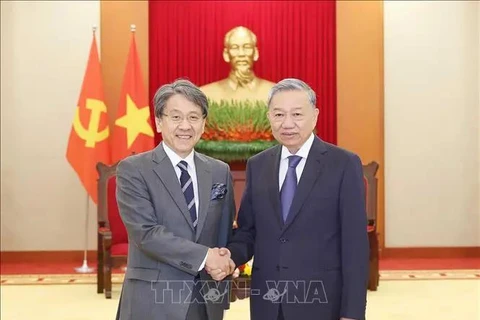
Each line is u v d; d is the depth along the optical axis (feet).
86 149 25.81
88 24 28.07
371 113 28.66
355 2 28.60
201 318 10.47
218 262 9.89
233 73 28.12
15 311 20.24
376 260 22.65
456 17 28.63
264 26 28.71
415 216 28.86
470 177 28.84
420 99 28.78
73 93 28.07
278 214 10.53
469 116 28.73
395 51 28.71
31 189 28.12
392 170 28.86
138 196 10.28
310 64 28.76
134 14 28.12
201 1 28.60
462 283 23.80
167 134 10.30
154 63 28.55
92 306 20.86
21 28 27.86
